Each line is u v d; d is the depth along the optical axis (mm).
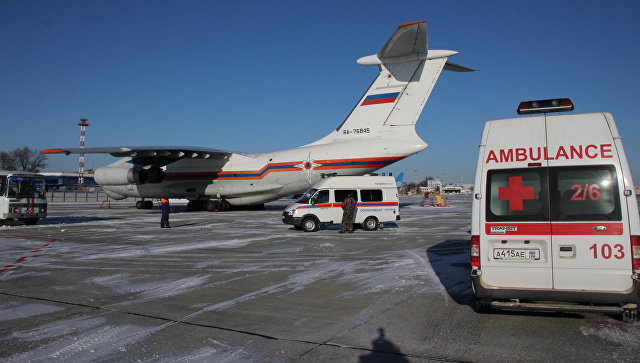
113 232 14180
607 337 4176
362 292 6082
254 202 23750
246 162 22859
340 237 12562
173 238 12461
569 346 3945
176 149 20625
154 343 4102
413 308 5254
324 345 4031
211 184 23781
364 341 4133
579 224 4383
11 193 16203
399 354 3793
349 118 19797
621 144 4406
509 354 3770
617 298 4223
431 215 22453
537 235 4508
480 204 4762
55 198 51281
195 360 3680
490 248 4680
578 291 4348
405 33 12977
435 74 17750
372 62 17531
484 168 4820
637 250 4168
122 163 25031
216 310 5230
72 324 4695
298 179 21156
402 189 124062
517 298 4570
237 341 4148
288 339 4199
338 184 14492
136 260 8820
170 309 5277
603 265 4273
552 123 4676
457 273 7312
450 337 4223
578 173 4473
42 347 4000
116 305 5473
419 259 8719
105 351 3900
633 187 4273
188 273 7504
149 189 25391
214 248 10430
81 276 7297
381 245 10828
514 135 4773
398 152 18391
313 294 5992
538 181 4590
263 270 7730
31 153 72562
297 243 11273
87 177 71562
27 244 11312
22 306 5434
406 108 18359
